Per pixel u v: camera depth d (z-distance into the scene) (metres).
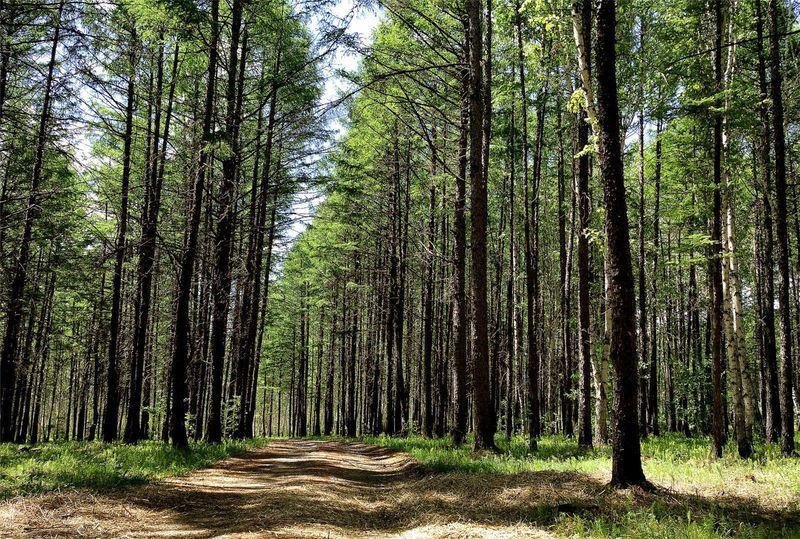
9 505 6.21
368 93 16.98
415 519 6.92
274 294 37.53
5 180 15.64
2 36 10.71
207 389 24.19
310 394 52.12
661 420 28.58
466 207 15.45
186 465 10.93
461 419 15.00
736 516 6.24
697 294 24.50
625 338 7.42
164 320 26.80
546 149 21.83
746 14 13.78
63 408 50.06
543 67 14.95
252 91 16.05
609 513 6.21
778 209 12.12
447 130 18.53
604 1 7.74
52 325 30.77
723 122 11.40
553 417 27.48
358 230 27.38
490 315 28.55
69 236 18.48
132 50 13.58
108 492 7.64
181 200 17.59
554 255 27.52
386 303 29.77
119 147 18.77
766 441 15.04
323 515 6.88
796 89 15.42
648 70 13.98
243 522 6.37
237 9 14.27
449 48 14.31
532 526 5.95
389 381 24.69
